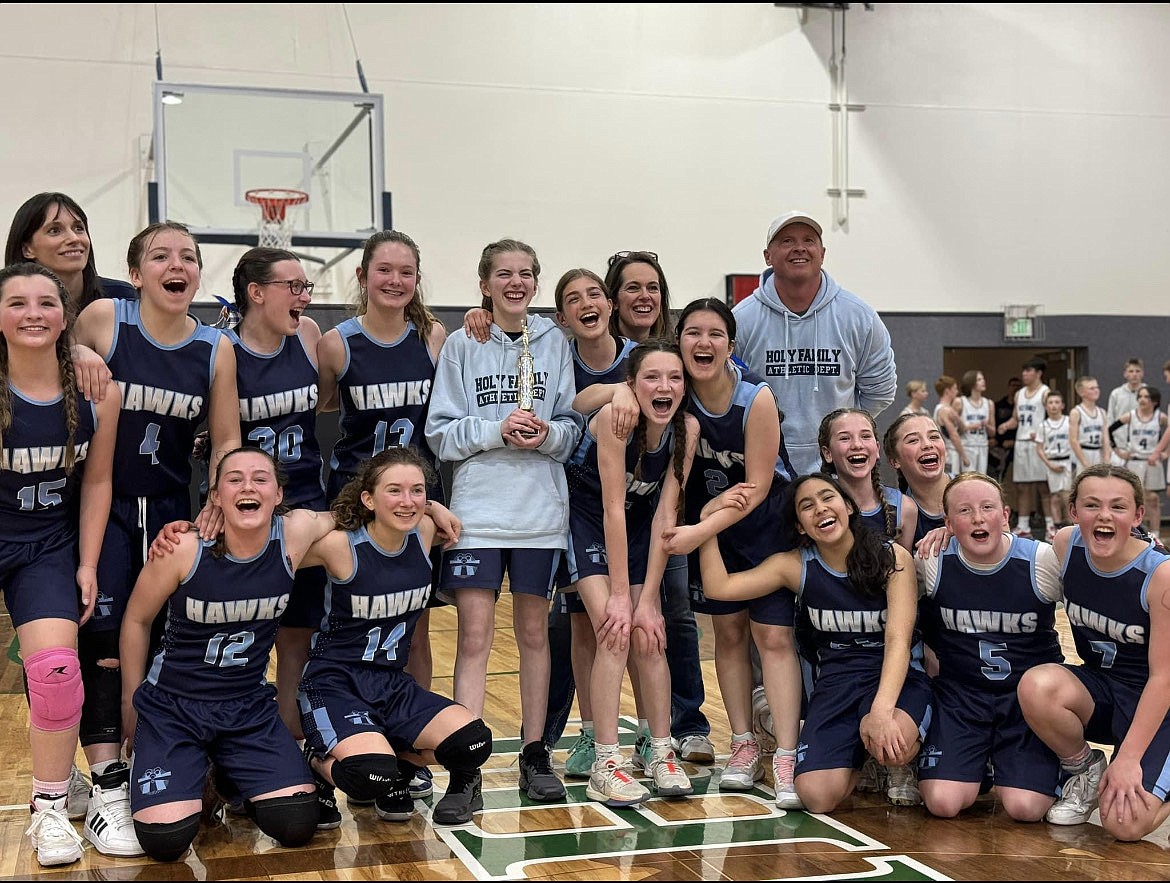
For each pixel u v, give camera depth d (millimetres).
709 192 11594
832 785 3193
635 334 3787
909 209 12258
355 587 3158
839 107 12000
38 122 9672
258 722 3062
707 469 3607
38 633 2891
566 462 3541
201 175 9750
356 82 10555
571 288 3520
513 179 11008
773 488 3586
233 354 3248
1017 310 12508
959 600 3297
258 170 9891
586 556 3451
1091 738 3262
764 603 3479
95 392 2965
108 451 3047
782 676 3469
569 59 11172
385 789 2996
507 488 3379
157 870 2791
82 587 2988
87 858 2898
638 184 11383
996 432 12734
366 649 3207
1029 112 12609
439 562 3490
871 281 12172
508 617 7551
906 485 3779
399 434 3555
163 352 3127
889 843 2936
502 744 4141
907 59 12234
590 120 11234
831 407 3910
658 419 3307
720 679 3602
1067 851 2857
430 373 3576
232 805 3299
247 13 10258
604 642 3342
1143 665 3156
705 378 3387
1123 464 11172
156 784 2863
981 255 12492
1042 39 12625
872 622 3373
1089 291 12812
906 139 12234
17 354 2861
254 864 2830
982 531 3217
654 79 11430
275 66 10344
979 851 2861
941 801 3135
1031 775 3152
